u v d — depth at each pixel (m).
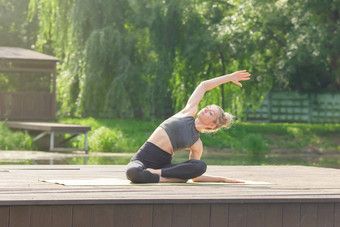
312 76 34.59
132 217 4.73
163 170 6.16
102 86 27.66
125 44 28.09
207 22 30.45
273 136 28.08
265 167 9.40
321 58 28.53
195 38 28.20
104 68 27.81
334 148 26.80
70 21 28.64
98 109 28.30
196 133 6.30
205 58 28.97
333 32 28.08
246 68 29.67
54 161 15.80
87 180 6.34
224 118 6.32
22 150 20.64
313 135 28.91
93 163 15.26
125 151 21.78
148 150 6.20
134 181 6.03
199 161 6.24
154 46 28.27
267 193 5.38
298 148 26.38
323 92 35.75
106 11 28.75
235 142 25.44
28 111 25.14
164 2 28.64
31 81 38.38
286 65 29.50
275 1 28.75
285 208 5.17
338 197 5.29
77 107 28.11
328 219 5.31
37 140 22.44
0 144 20.77
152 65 27.75
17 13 41.16
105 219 4.66
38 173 7.38
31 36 41.22
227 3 31.02
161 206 4.80
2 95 24.67
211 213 4.94
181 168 6.16
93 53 27.48
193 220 4.89
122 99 27.12
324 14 28.17
